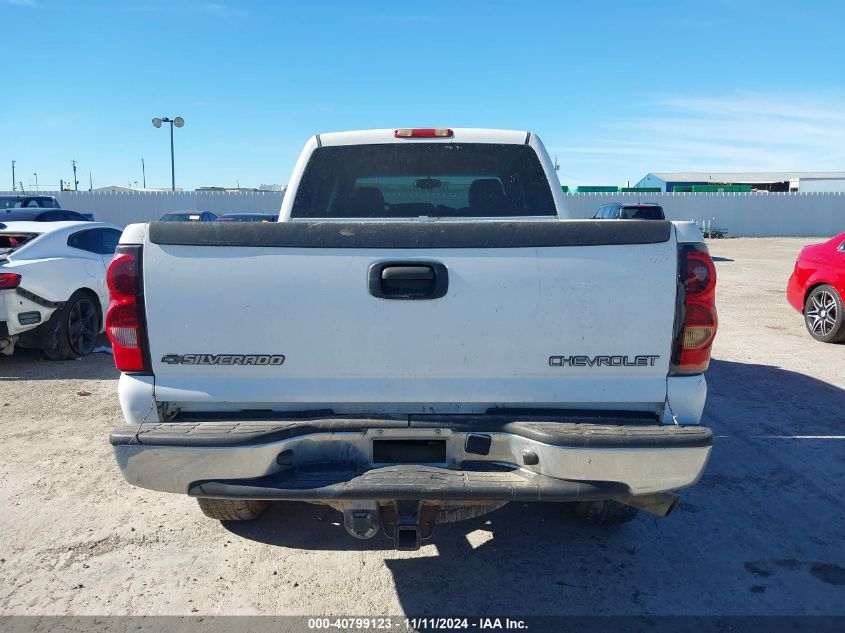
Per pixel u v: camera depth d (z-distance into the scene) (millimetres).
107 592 3096
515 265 2654
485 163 4473
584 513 3615
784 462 4629
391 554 3439
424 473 2664
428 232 2654
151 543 3543
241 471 2600
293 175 4422
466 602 3035
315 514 3871
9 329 6941
